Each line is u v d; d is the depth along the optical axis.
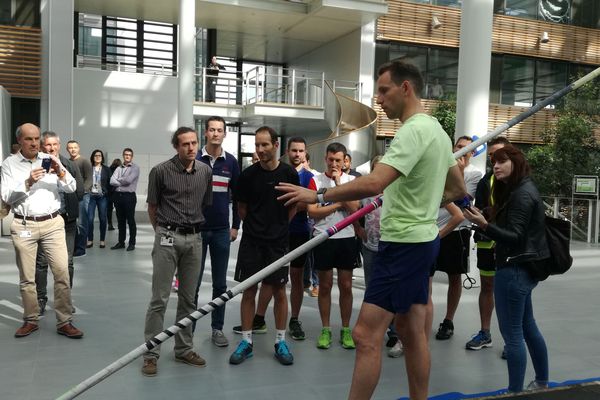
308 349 4.33
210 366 3.91
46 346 4.27
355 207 4.20
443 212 4.51
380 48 15.69
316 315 5.38
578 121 14.27
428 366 2.67
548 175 14.04
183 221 3.80
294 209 4.10
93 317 5.08
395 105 2.60
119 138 13.84
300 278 4.60
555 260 3.20
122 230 9.11
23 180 4.36
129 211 8.95
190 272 3.92
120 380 3.62
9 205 4.45
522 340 3.23
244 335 4.06
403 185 2.50
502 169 3.24
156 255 3.79
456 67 16.34
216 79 15.44
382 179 2.35
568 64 17.50
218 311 4.39
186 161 3.83
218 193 4.33
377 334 2.52
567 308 5.83
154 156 14.05
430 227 2.53
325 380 3.69
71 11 13.16
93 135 13.66
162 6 14.81
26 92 13.24
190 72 11.67
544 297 6.38
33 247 4.48
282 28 16.09
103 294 5.97
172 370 3.82
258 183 4.01
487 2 7.03
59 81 13.14
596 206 11.70
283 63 20.55
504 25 16.39
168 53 16.88
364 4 14.17
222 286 4.38
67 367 3.84
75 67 13.85
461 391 3.54
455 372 3.88
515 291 3.18
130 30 16.28
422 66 16.03
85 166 8.32
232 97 15.64
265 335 4.68
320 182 4.59
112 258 8.22
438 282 6.96
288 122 15.97
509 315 3.22
